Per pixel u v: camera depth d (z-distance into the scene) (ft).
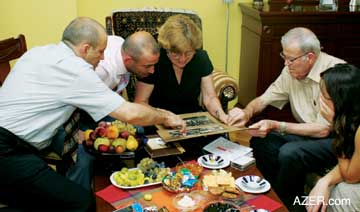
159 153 6.16
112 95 5.90
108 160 5.95
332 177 5.77
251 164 6.11
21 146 5.81
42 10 10.62
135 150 6.01
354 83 5.38
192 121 7.00
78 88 5.74
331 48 11.59
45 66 5.79
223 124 6.93
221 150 6.44
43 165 5.86
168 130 6.50
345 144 5.47
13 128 5.74
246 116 7.49
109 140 5.99
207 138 6.96
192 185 5.43
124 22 10.00
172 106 8.25
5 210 5.99
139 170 5.67
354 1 11.73
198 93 8.24
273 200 5.22
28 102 5.76
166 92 8.08
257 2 11.99
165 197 5.26
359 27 11.49
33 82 5.81
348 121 5.38
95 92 5.79
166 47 7.07
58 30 10.86
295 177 6.88
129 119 5.91
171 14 10.23
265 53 11.38
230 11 12.55
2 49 7.90
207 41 12.67
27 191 5.77
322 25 11.32
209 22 12.50
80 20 6.07
